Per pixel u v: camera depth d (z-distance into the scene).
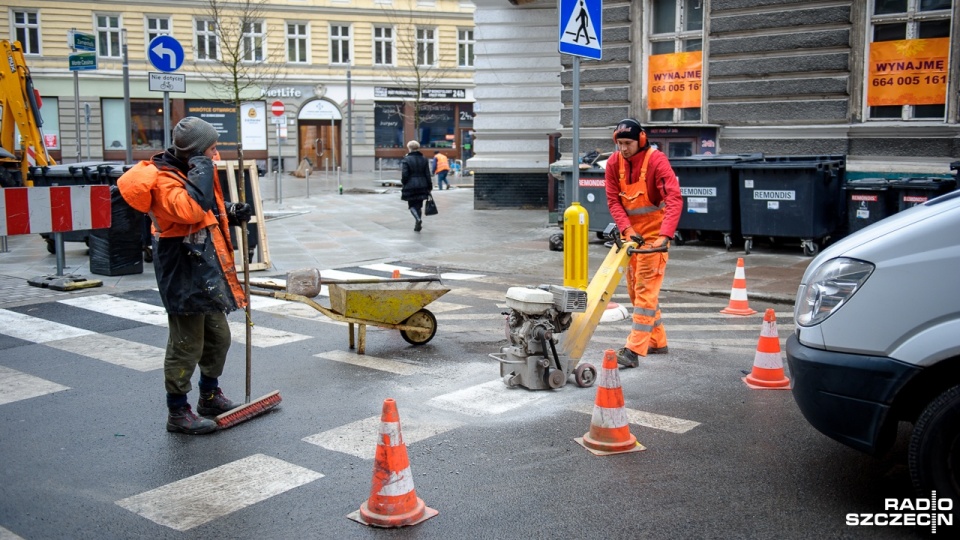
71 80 40.47
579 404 5.87
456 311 9.21
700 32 15.43
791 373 4.28
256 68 40.75
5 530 3.99
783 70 14.37
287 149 44.09
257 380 6.53
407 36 45.16
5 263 12.56
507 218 19.30
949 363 3.74
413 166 16.53
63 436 5.29
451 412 5.71
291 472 4.70
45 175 14.60
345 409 5.81
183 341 5.21
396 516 4.01
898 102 13.54
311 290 6.77
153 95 41.50
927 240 3.86
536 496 4.34
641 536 3.89
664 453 4.94
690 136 15.32
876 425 3.90
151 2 40.53
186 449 5.06
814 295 4.16
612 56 16.47
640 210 6.75
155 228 5.05
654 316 6.85
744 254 13.19
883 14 13.51
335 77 44.16
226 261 5.20
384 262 12.73
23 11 39.62
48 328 8.27
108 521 4.09
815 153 14.20
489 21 20.95
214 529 4.00
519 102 21.16
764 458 4.85
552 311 6.11
